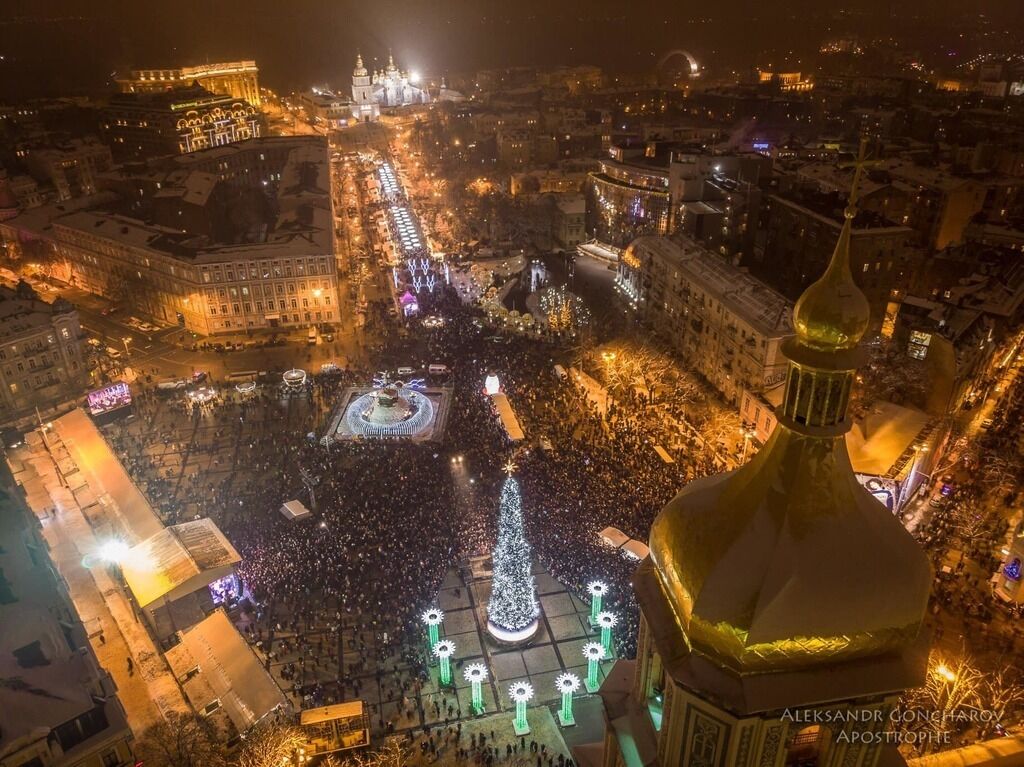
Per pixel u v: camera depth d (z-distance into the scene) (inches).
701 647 764.6
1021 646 2586.1
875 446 3218.5
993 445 3846.0
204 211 6953.7
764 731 757.3
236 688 2481.5
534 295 5949.8
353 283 6505.9
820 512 741.3
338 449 4005.9
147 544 3046.3
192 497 3629.4
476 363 4879.4
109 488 3521.2
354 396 4566.9
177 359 5236.2
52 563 2915.8
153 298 5885.8
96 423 4298.7
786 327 4136.3
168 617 2738.7
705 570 762.2
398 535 3257.9
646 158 7701.8
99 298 6318.9
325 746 2348.7
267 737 2208.4
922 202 6358.3
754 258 6279.5
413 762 2356.1
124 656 2714.1
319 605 2933.1
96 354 5024.6
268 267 5526.6
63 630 2370.8
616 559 3068.4
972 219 6323.8
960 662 2284.7
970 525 3132.4
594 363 4859.7
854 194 711.1
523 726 2432.3
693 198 6496.1
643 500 3400.6
